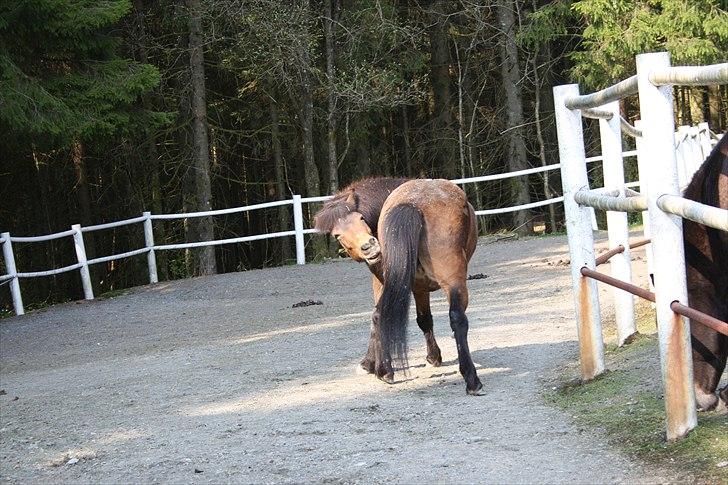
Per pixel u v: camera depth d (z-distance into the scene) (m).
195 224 23.41
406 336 5.89
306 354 8.62
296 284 14.74
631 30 19.16
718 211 3.65
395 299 5.90
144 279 24.44
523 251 15.62
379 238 6.25
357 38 21.97
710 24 18.83
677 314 4.25
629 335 6.88
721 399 4.57
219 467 5.02
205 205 19.72
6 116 13.59
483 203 27.41
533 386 6.22
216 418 6.30
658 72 4.16
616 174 6.82
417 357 7.79
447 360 7.54
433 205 6.14
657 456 4.15
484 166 27.09
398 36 23.34
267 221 29.09
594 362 5.91
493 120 25.30
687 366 4.28
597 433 4.74
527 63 22.75
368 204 6.70
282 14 19.89
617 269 6.88
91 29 15.84
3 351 11.64
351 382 7.07
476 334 8.67
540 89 25.44
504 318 9.44
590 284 5.88
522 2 23.06
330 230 6.58
